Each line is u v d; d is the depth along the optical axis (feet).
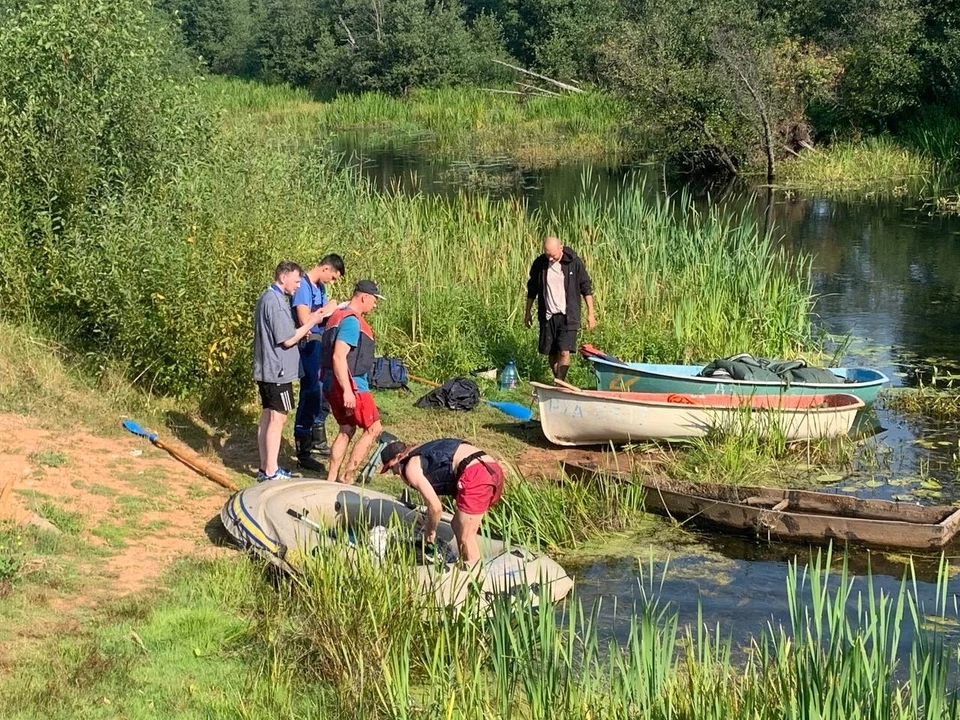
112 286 35.50
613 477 30.63
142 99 42.70
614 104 135.23
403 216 56.18
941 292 57.62
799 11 119.65
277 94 182.09
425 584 21.75
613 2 170.19
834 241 72.13
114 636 20.57
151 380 35.53
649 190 93.97
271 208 39.27
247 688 19.20
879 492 31.73
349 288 42.55
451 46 178.60
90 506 26.53
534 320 44.68
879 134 109.40
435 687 18.69
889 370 44.14
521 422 37.50
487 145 123.44
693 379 36.19
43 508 25.62
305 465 31.32
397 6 179.93
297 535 23.09
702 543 28.35
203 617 21.53
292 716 18.29
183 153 43.27
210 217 36.78
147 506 27.07
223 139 45.11
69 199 39.17
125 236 36.50
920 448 35.45
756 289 46.32
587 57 163.32
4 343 34.53
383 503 26.20
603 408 34.37
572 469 31.37
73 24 41.68
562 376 38.81
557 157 115.44
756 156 103.91
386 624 20.63
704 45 104.63
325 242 42.09
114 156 41.50
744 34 104.42
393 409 37.50
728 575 26.27
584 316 44.73
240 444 32.78
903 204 86.43
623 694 18.42
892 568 26.68
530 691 18.45
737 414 34.76
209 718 18.20
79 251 35.88
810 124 109.09
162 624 21.20
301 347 31.04
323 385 28.60
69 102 40.50
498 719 18.07
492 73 180.14
